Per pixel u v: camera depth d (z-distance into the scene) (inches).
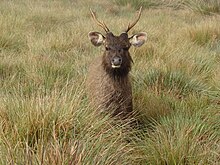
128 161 229.9
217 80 375.9
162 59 440.5
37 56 416.8
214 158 237.8
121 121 270.4
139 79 378.3
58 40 502.6
